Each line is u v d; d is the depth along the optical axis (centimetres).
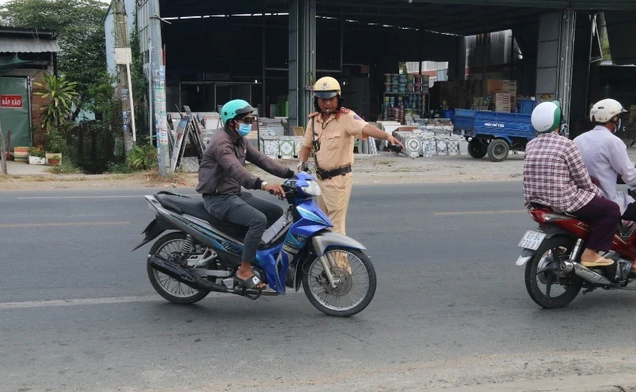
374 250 775
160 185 1407
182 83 2905
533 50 3272
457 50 3747
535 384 385
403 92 2902
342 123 555
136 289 610
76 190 1310
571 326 522
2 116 1941
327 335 496
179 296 572
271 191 502
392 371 422
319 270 552
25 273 655
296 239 520
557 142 532
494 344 478
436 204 1140
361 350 464
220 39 3234
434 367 430
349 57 3525
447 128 2486
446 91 3234
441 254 762
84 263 698
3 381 405
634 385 386
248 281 522
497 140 2023
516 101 2742
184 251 565
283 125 2575
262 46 3116
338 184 567
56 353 453
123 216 980
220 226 534
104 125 1881
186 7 2847
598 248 543
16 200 1145
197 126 1675
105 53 3234
